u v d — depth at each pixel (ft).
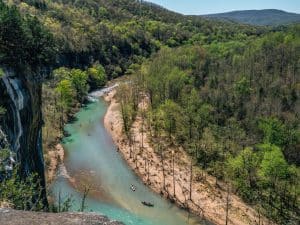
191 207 265.34
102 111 482.69
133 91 507.71
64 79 486.79
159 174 308.81
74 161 330.75
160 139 373.20
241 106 422.41
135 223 245.45
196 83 498.69
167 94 468.75
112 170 316.81
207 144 348.38
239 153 321.73
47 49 255.29
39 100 249.14
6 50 211.00
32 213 72.59
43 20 611.06
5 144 160.56
